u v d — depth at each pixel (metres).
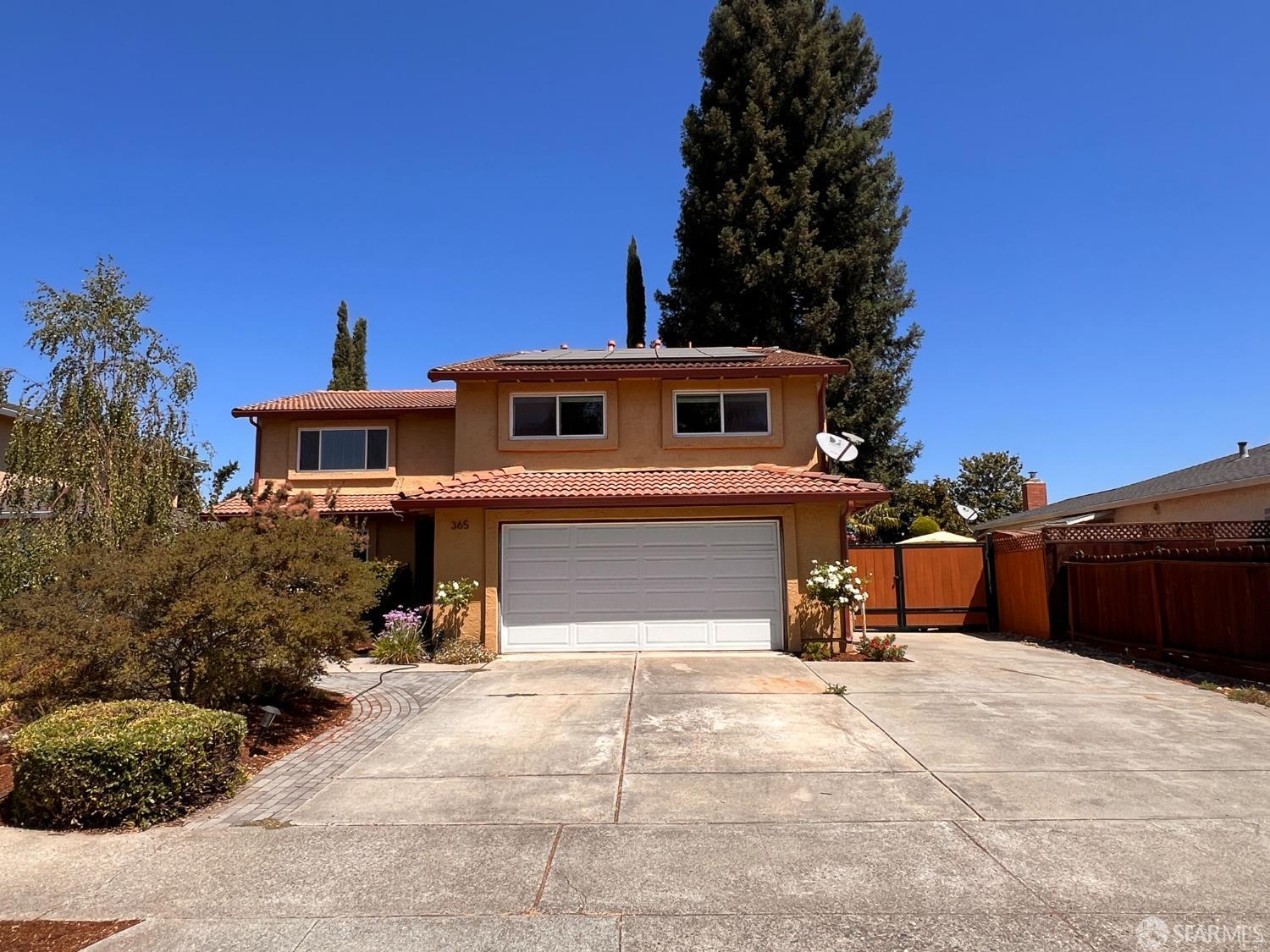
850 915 4.01
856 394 24.91
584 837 5.12
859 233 25.08
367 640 9.16
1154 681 10.43
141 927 3.98
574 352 17.55
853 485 13.53
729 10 26.08
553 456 15.03
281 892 4.36
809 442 15.04
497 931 3.89
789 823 5.33
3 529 9.39
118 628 6.75
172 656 7.44
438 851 4.92
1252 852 4.74
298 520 9.11
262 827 5.41
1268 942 3.71
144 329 10.30
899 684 10.27
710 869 4.59
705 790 6.07
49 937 3.88
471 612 13.37
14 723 7.92
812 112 25.03
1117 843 4.90
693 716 8.50
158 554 7.36
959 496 38.16
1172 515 17.09
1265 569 10.03
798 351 24.06
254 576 7.69
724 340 24.72
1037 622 15.23
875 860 4.68
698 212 25.55
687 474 14.51
